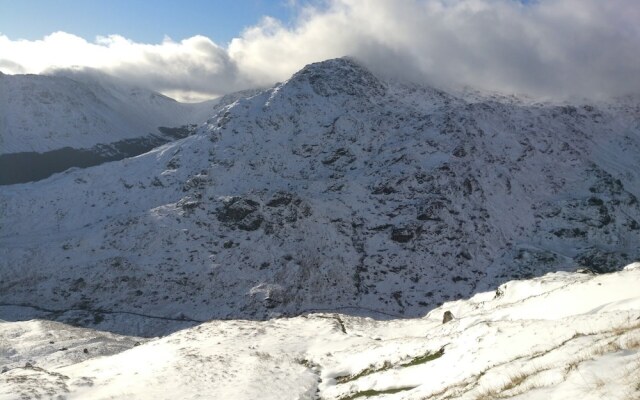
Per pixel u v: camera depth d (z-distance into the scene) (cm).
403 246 16812
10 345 9206
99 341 9869
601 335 1778
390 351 3906
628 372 1084
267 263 15600
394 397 2666
